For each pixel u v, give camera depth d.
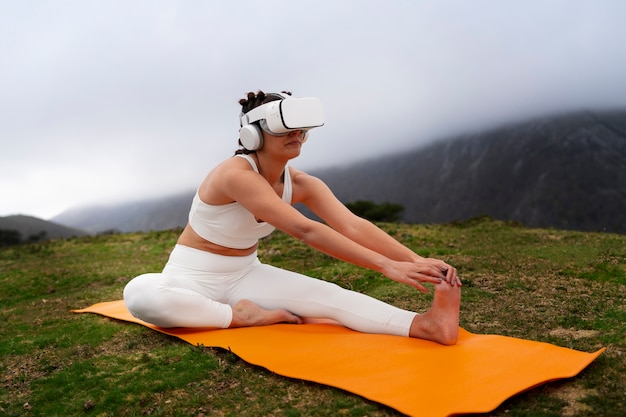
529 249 6.51
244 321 4.03
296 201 4.29
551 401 2.82
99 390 3.26
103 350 3.97
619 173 112.06
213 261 4.11
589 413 2.70
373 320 3.78
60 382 3.43
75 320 4.86
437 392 2.86
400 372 3.11
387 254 3.97
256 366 3.39
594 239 6.90
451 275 3.52
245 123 3.98
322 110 3.82
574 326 3.98
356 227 4.06
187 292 3.95
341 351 3.46
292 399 2.99
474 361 3.21
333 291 4.00
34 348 4.16
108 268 7.18
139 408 3.03
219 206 3.95
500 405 2.79
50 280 6.76
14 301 6.05
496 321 4.15
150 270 6.89
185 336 3.96
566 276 5.32
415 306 4.61
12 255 8.71
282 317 4.10
